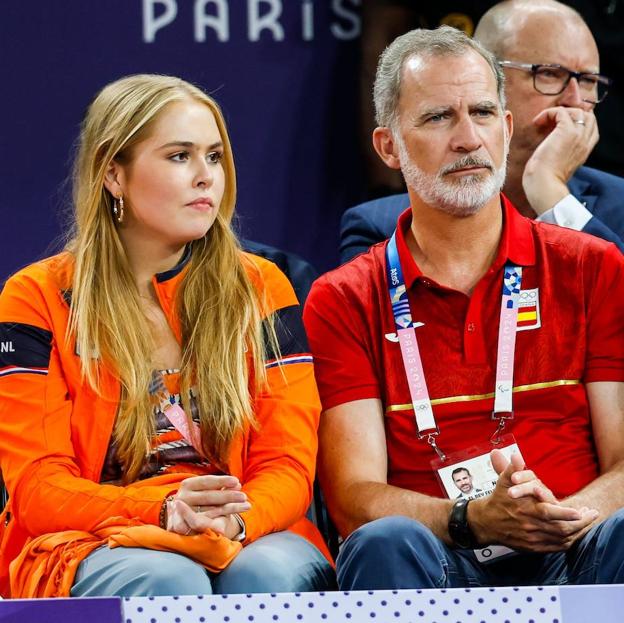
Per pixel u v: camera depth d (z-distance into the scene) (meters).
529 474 9.62
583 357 11.02
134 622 8.58
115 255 10.66
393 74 11.26
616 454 10.81
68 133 15.64
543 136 13.52
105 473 10.38
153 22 15.64
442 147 10.87
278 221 15.80
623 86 15.34
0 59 15.54
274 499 10.17
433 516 10.20
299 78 15.71
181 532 9.55
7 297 10.59
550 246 11.22
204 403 10.41
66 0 15.57
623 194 13.66
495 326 11.05
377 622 8.51
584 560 9.80
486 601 8.48
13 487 10.16
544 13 13.56
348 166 15.80
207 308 10.66
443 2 15.11
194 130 10.52
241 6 15.64
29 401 10.28
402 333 11.12
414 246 11.41
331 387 11.20
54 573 9.62
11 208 15.62
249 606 8.56
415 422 10.98
